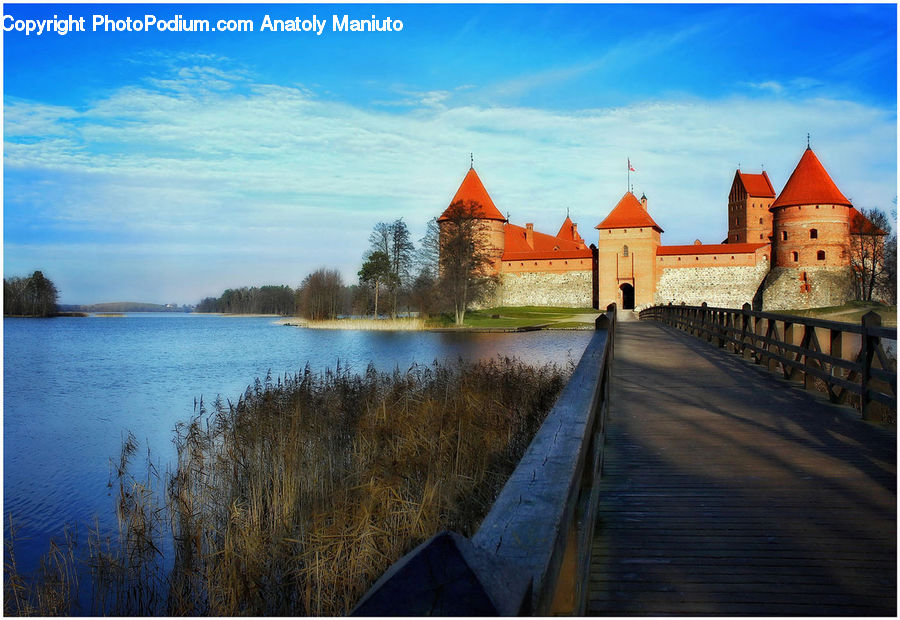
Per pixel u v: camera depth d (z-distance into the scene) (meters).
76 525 11.00
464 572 1.31
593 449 5.00
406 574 1.31
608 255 82.25
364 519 8.34
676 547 5.15
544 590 1.61
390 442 12.05
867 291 78.62
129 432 17.88
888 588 4.46
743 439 8.55
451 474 10.13
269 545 8.98
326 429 13.33
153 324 105.12
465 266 70.88
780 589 4.46
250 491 10.88
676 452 7.96
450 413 13.25
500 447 12.07
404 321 70.56
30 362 38.19
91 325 99.75
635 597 4.36
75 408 22.00
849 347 23.19
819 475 6.94
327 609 7.62
